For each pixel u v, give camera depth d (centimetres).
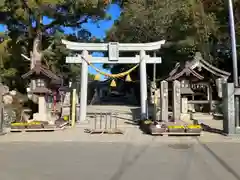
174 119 1552
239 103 1308
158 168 761
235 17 2902
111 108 3069
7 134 1378
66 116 1819
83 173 716
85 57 1872
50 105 1783
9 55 2834
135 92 4566
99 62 1892
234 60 1717
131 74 4178
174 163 816
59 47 2981
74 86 2559
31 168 767
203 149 1020
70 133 1414
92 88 5531
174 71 2047
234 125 1302
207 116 2025
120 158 884
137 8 3400
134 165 795
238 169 746
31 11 2455
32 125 1458
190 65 2169
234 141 1184
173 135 1322
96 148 1054
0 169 757
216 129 1480
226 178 668
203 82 2262
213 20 2934
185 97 1731
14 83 2870
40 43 2742
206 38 2909
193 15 2878
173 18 3030
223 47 3086
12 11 2392
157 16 3147
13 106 1742
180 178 669
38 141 1208
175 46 2991
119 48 1908
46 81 1584
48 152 984
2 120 1384
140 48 1919
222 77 2208
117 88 6188
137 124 1734
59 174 708
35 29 2673
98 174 707
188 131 1312
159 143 1152
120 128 1577
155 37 3200
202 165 789
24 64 2923
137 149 1031
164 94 1588
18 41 2775
